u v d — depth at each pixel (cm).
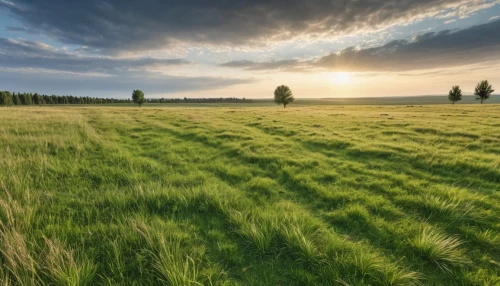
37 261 312
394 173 785
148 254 339
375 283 312
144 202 507
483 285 311
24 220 386
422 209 516
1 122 1502
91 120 2041
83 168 723
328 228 451
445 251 353
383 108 5384
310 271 333
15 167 643
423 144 1214
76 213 453
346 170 816
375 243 402
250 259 358
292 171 783
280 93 7488
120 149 1036
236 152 1061
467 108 4269
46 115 2161
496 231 427
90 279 294
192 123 2033
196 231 424
